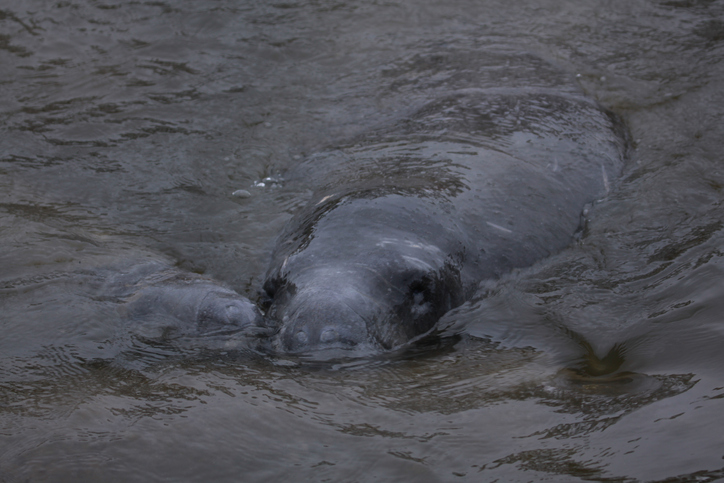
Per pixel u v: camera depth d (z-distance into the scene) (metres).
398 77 17.98
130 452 6.17
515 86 16.58
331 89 17.83
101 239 11.66
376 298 9.16
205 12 21.59
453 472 5.79
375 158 13.39
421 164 12.55
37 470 5.95
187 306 9.23
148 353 8.39
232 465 5.99
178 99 17.41
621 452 5.85
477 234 10.96
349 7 22.11
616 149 14.32
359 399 7.06
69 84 18.11
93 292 9.84
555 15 21.48
